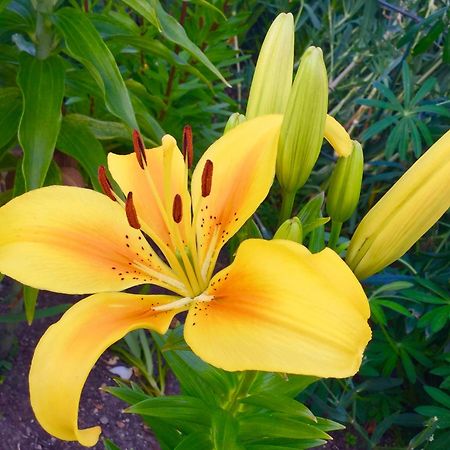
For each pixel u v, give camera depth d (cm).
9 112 40
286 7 70
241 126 26
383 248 25
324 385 54
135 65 59
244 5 71
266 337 19
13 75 43
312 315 18
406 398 60
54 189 25
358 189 26
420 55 65
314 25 69
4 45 42
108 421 53
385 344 56
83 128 42
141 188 27
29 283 23
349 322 18
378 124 60
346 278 19
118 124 43
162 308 23
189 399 28
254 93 26
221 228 25
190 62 56
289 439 31
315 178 71
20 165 40
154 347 59
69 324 21
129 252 25
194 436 29
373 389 55
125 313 23
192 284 25
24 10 40
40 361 20
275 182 69
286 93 26
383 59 66
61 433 20
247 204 25
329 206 27
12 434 49
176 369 31
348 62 73
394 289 51
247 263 21
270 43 26
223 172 26
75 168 46
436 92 65
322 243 30
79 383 20
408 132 59
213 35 56
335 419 53
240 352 19
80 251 24
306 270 19
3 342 52
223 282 22
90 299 23
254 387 30
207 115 60
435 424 47
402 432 58
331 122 26
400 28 67
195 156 59
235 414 30
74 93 44
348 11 69
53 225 24
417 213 24
